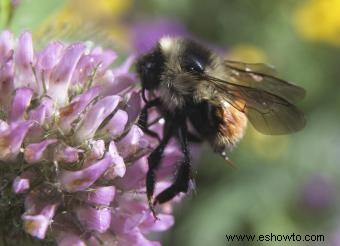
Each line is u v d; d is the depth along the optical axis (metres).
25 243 0.10
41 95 0.10
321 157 0.21
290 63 0.23
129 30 0.20
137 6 0.22
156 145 0.11
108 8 0.21
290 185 0.21
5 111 0.10
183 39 0.12
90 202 0.10
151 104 0.11
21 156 0.10
